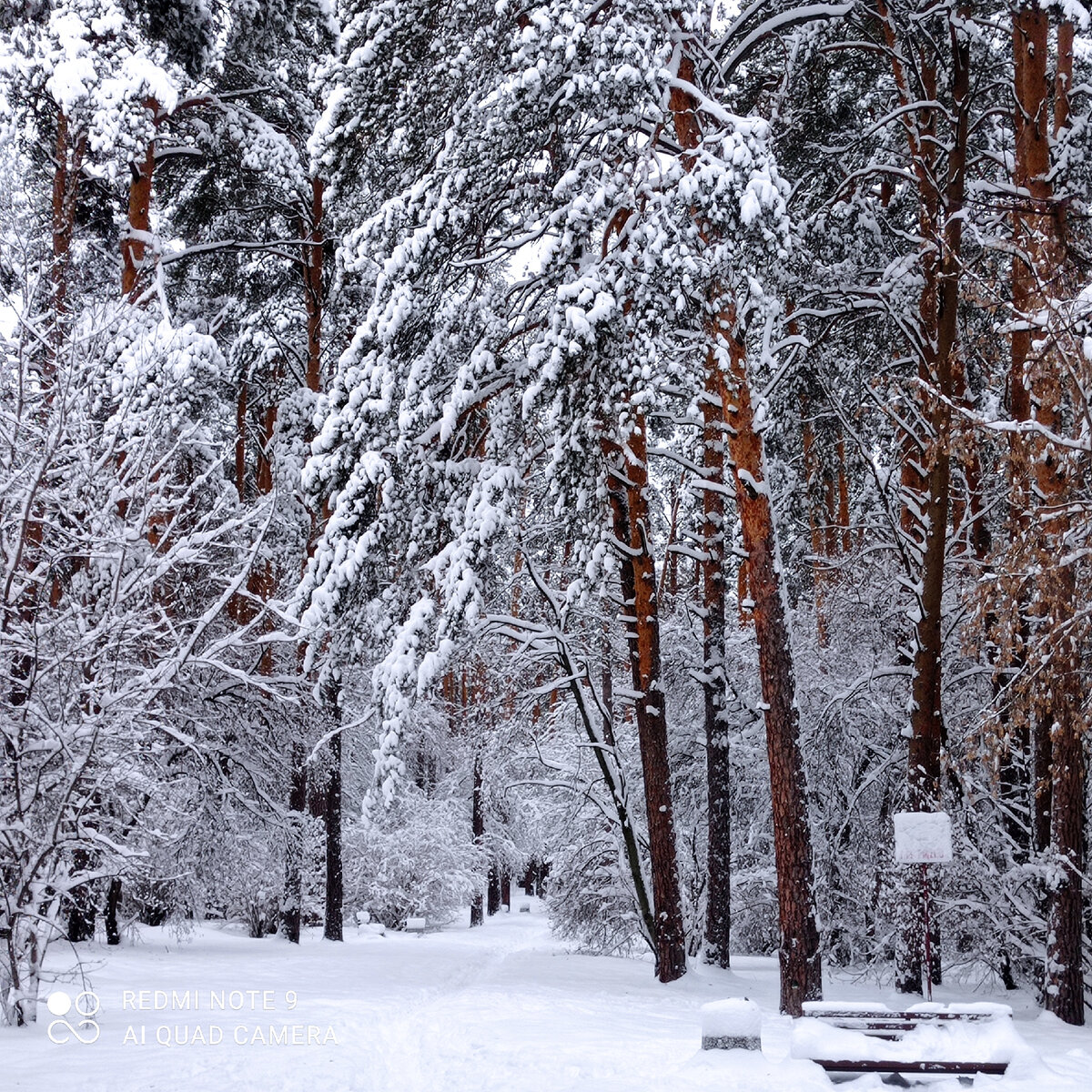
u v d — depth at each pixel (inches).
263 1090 308.3
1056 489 507.8
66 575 532.4
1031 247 511.2
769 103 622.2
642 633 666.2
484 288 563.8
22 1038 387.9
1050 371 471.8
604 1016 481.1
